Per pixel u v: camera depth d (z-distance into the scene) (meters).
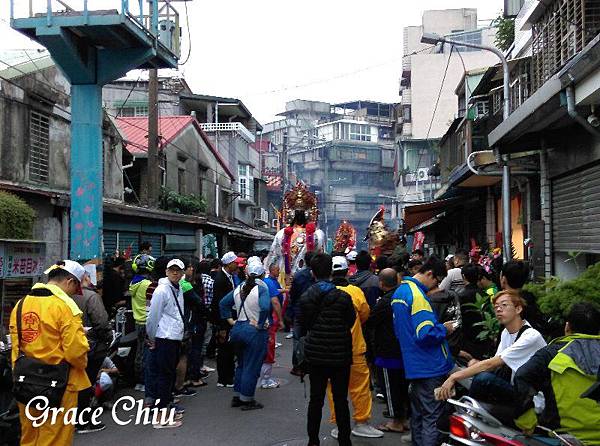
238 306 7.99
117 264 10.13
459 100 26.67
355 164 60.19
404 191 44.88
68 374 5.20
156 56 11.67
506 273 5.54
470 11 44.62
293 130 65.81
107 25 10.21
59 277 5.57
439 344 5.71
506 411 4.23
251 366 7.88
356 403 6.71
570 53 10.88
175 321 7.38
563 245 10.85
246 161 39.72
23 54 14.62
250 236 28.84
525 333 4.56
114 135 18.88
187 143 27.27
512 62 15.33
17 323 5.11
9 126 12.88
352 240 16.02
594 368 3.79
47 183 14.30
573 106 7.26
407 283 5.94
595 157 9.18
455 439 4.11
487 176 13.55
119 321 9.88
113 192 18.81
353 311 6.16
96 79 11.14
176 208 23.41
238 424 7.23
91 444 6.50
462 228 22.95
